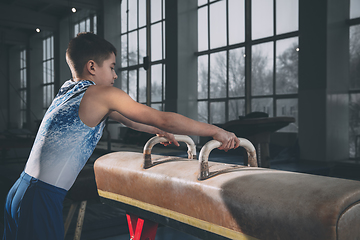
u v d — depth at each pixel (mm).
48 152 913
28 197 893
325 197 627
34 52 17469
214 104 8820
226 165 1001
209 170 950
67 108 930
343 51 5992
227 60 8359
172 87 9180
